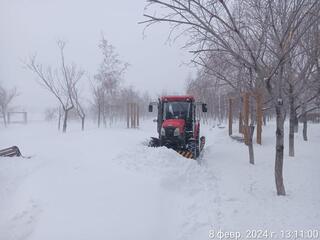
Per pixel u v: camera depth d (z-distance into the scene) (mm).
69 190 8797
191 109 15727
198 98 23031
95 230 6734
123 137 21984
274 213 7871
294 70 12344
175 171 10367
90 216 7324
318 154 16078
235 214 7770
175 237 6648
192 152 14344
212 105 39344
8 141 21719
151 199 8258
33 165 11758
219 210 7977
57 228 6820
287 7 8852
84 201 8078
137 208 7723
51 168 11219
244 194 9484
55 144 19312
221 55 11633
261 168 13453
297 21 8984
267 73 9383
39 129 36094
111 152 13828
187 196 9055
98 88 39344
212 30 8336
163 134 14672
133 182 9289
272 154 16906
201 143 17125
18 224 7102
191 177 10578
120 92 41969
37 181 9609
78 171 10656
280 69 9125
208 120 43750
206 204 8383
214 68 12570
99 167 11000
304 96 16047
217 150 18781
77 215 7375
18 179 10008
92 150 15523
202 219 7398
